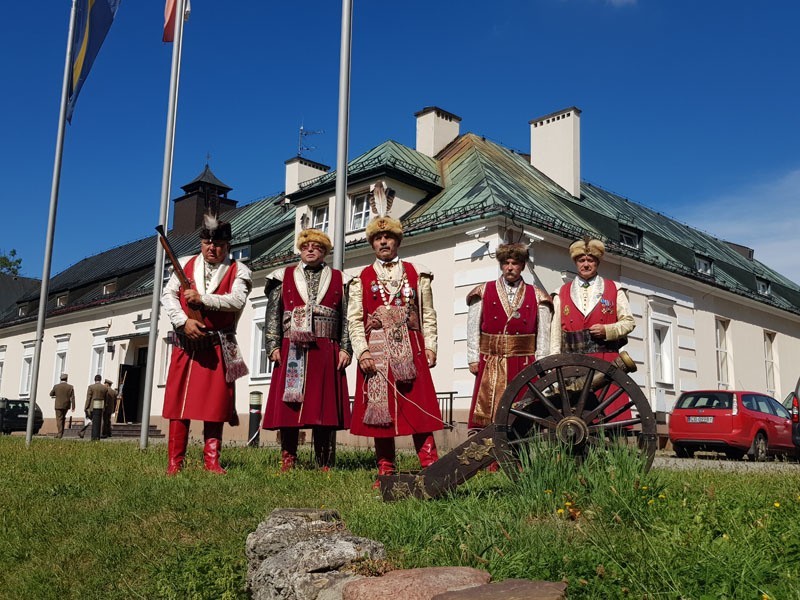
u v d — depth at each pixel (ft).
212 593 13.05
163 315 89.97
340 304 24.79
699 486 16.60
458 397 56.59
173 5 41.98
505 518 13.42
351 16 29.66
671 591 9.71
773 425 52.03
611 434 16.63
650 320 69.05
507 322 23.18
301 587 10.59
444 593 8.98
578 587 10.20
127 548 15.72
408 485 16.55
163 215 37.76
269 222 91.20
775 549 11.12
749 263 102.78
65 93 43.73
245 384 75.92
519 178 71.41
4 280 170.60
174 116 38.50
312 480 20.90
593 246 22.44
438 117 78.23
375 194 22.84
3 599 14.70
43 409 112.06
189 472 23.13
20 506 19.36
